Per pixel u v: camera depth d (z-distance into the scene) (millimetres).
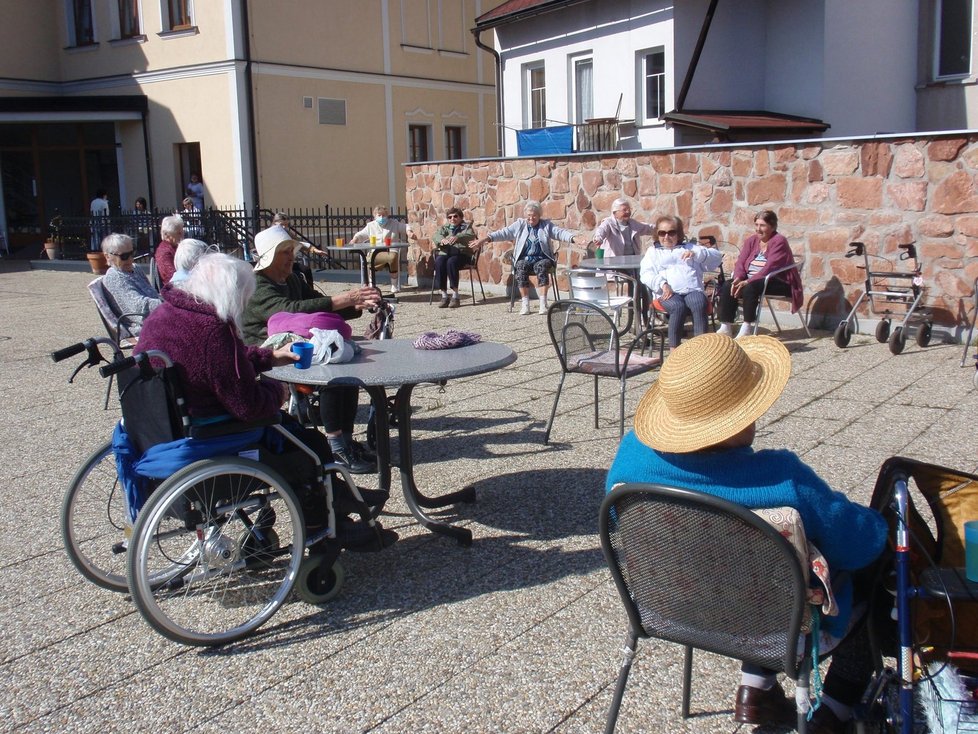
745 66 14500
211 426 3477
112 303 6949
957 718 2305
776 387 2375
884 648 2691
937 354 7840
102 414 7047
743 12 14312
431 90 23469
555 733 2848
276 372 3988
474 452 5707
